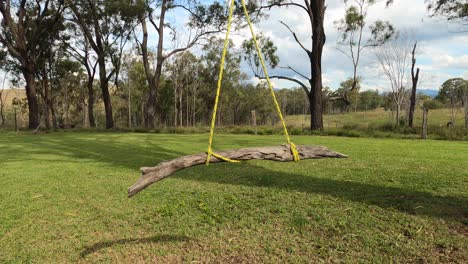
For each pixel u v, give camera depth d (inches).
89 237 185.3
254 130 966.4
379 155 415.5
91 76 1498.5
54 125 1449.3
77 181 312.5
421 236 167.3
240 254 160.9
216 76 2210.9
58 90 1834.4
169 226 195.6
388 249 157.4
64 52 1514.5
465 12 677.9
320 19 943.7
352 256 154.2
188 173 326.0
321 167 333.4
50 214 222.7
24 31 1256.2
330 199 224.1
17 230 197.6
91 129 1212.5
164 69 2214.6
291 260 153.0
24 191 281.1
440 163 347.9
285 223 190.9
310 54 963.3
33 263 159.2
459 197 216.7
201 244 172.1
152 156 460.1
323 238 171.8
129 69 2075.5
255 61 1029.8
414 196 220.7
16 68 1489.9
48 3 1280.8
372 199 218.7
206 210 216.2
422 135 749.3
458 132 773.9
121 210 225.8
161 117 2379.4
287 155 135.0
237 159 130.3
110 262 158.2
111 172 350.6
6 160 446.6
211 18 1152.2
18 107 1866.4
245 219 199.2
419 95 2158.0
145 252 166.4
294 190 249.3
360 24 1032.2
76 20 1347.2
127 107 2375.7
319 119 970.7
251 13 1034.7
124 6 1120.8
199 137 797.2
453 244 158.1
